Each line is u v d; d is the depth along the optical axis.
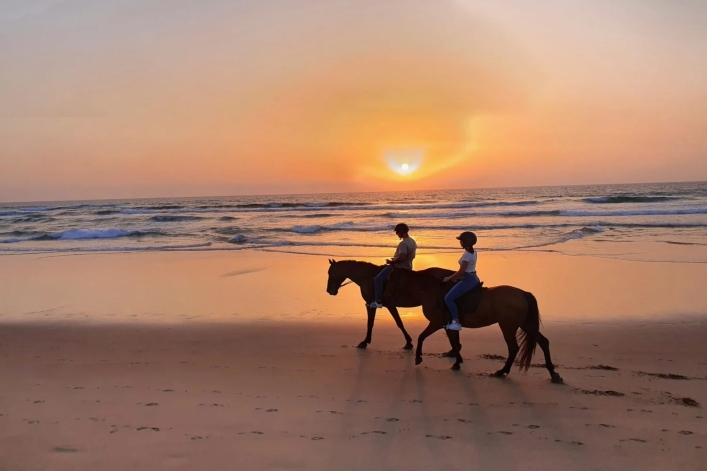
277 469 4.64
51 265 19.47
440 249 21.95
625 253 19.27
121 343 9.37
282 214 48.38
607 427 5.52
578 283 14.27
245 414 5.92
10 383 7.11
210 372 7.58
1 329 10.51
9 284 15.73
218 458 4.84
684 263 16.73
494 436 5.33
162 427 5.54
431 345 9.09
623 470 4.62
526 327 6.97
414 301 8.40
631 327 9.89
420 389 6.80
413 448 5.07
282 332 10.02
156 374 7.49
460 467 4.70
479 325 7.27
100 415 5.89
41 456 4.89
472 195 92.88
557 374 7.03
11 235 31.88
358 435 5.36
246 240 26.52
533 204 52.69
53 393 6.66
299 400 6.39
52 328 10.55
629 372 7.43
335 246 23.86
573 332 9.66
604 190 97.56
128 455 4.90
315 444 5.14
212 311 11.98
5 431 5.46
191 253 22.34
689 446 5.05
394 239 26.20
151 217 45.19
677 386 6.82
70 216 49.38
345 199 101.31
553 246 21.81
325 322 10.80
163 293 14.15
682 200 48.09
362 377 7.32
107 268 18.52
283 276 16.39
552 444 5.14
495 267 17.06
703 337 9.12
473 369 7.68
